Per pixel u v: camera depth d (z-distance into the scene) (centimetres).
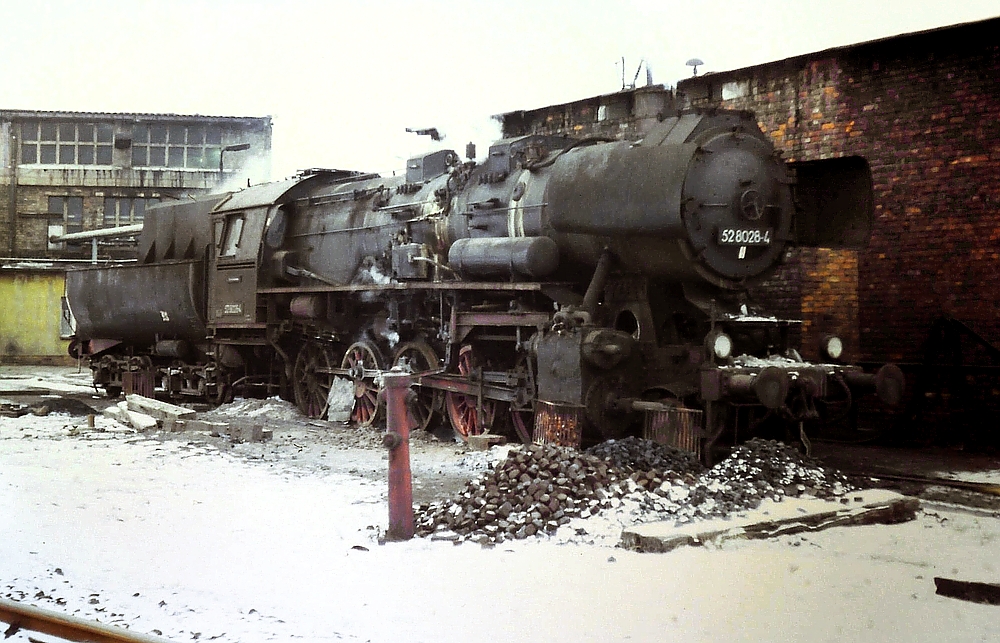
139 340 2175
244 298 1795
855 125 1394
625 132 1695
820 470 943
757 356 1121
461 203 1396
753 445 968
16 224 3819
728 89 1547
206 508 876
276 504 893
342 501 908
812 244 1195
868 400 1396
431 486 991
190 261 1919
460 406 1381
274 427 1514
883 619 571
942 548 729
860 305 1391
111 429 1460
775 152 1130
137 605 601
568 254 1227
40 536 773
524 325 1234
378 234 1591
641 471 896
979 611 584
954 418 1305
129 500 910
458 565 686
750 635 546
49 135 3850
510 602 604
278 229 1780
